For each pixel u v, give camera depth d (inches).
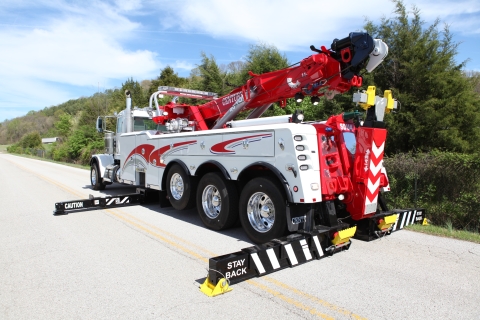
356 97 198.8
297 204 201.2
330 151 206.7
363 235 227.8
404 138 468.8
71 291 153.9
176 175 291.9
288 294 149.1
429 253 203.0
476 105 446.9
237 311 134.6
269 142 207.0
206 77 851.4
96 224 278.4
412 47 461.7
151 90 1307.8
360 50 202.8
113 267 182.9
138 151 349.7
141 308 137.7
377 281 162.4
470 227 277.9
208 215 261.1
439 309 135.3
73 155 1387.8
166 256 200.2
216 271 150.9
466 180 289.4
